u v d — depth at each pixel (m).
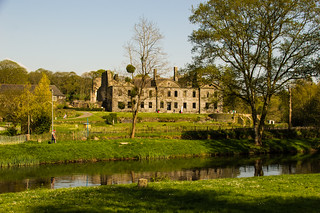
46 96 42.84
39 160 32.78
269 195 13.97
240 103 44.22
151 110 90.69
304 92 58.47
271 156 38.81
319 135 50.91
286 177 20.03
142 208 12.50
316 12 34.25
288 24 35.22
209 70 37.94
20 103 42.91
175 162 34.09
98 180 24.69
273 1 34.44
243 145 42.94
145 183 16.61
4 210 12.49
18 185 22.97
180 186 16.72
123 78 42.91
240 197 13.77
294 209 11.86
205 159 36.34
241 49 38.31
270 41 36.78
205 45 38.59
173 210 12.23
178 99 92.75
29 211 12.34
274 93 39.09
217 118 76.50
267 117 76.62
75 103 102.62
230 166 31.52
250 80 38.69
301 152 42.53
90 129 46.25
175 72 96.25
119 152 36.88
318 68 34.41
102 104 98.44
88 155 35.16
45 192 16.39
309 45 35.34
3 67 115.25
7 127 44.69
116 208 12.56
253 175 26.73
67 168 30.19
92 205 13.05
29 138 37.34
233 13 35.84
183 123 66.75
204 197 13.98
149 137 44.22
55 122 58.75
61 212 12.15
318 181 17.81
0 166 30.83
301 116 57.31
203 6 37.28
